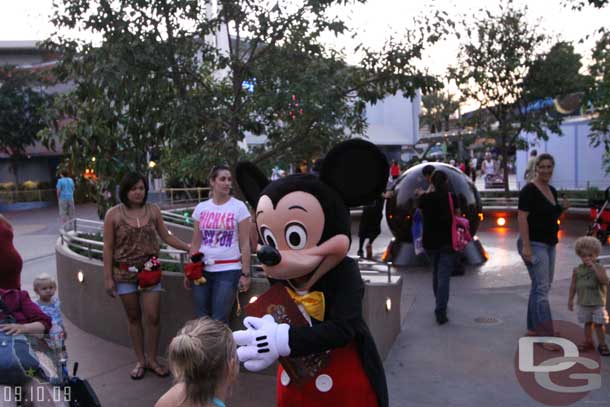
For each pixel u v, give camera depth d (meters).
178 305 5.72
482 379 5.11
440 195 6.59
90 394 3.90
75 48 6.15
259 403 4.72
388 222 10.62
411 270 9.99
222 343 2.24
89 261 6.71
